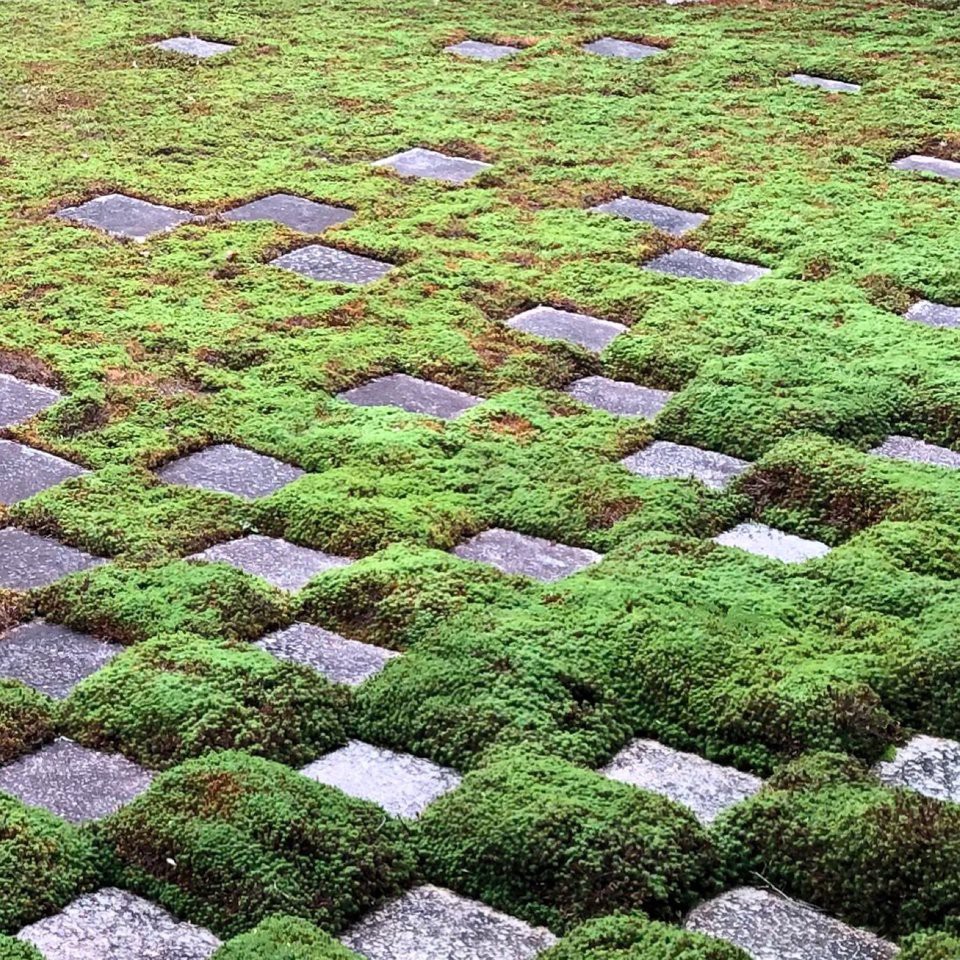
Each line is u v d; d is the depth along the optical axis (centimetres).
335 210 595
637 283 526
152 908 263
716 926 261
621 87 752
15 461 415
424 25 869
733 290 521
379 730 309
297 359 472
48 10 903
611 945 250
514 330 493
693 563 360
